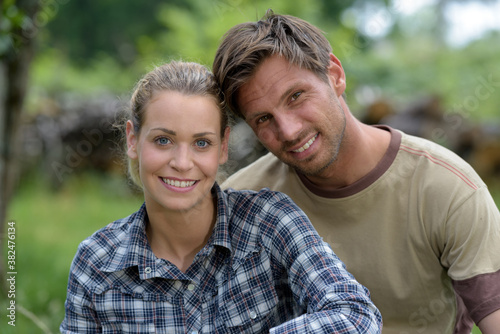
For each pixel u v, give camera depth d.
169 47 8.88
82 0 15.47
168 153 1.73
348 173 2.06
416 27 15.23
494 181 7.94
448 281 2.11
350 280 1.65
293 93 1.86
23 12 3.00
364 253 2.09
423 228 2.00
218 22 6.40
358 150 2.03
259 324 1.79
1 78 3.63
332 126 1.91
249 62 1.85
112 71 12.78
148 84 1.77
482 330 1.89
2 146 3.61
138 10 15.84
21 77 3.65
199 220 1.82
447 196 1.96
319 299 1.64
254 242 1.83
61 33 15.64
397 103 8.34
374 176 2.05
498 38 12.79
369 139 2.08
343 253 2.12
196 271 1.81
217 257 1.83
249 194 1.92
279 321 1.84
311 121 1.87
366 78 9.90
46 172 7.98
